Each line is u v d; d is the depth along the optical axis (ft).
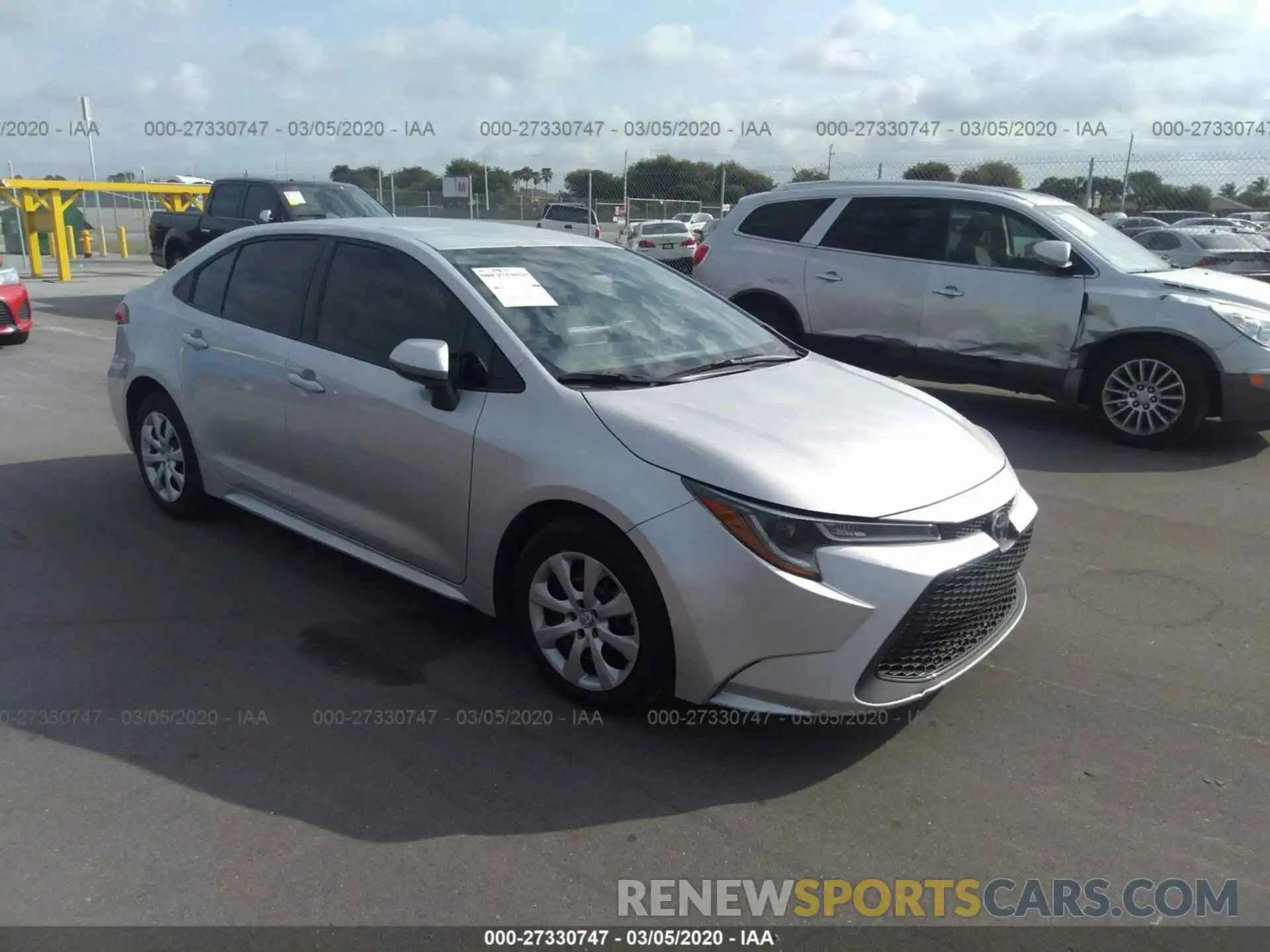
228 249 16.94
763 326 15.87
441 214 98.43
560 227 85.76
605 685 11.61
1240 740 11.70
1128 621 14.88
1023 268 26.00
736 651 10.48
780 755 11.21
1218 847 9.84
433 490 12.90
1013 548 11.61
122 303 18.90
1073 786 10.77
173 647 13.44
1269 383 23.34
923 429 12.37
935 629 10.68
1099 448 25.08
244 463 16.03
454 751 11.12
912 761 11.17
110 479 20.71
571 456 11.39
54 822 9.78
